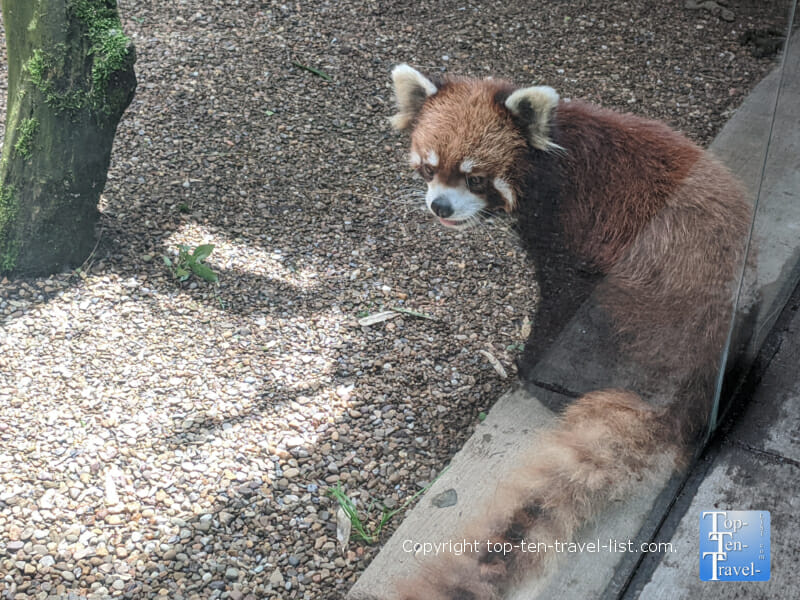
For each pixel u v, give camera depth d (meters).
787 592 2.32
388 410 2.36
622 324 2.30
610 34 2.32
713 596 2.30
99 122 2.47
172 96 2.70
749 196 2.32
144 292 2.53
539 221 2.18
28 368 2.34
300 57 2.67
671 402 2.49
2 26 2.88
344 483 2.24
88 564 2.01
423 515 2.16
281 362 2.42
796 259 3.19
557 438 2.32
